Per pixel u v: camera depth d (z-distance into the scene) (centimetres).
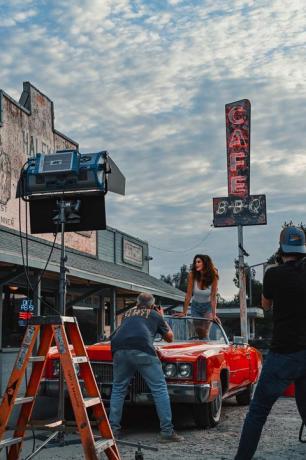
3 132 1419
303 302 474
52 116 1706
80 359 482
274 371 474
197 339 891
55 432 514
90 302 2036
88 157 644
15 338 1434
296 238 497
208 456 609
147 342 691
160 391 691
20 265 1096
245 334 2031
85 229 649
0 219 1382
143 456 588
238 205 2122
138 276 2205
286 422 833
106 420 493
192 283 920
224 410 976
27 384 528
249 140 2130
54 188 640
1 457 545
